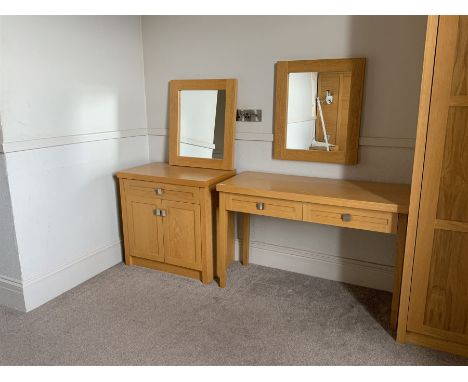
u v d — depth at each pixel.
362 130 2.60
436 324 2.06
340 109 2.59
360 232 2.75
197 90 3.02
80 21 2.66
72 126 2.68
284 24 2.68
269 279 2.90
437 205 1.92
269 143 2.89
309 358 2.05
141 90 3.23
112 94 2.96
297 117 2.73
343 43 2.54
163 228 2.87
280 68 2.70
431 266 2.00
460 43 1.74
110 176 3.03
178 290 2.73
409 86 2.42
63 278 2.70
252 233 3.12
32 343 2.17
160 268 3.01
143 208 2.91
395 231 2.14
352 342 2.17
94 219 2.93
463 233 1.90
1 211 2.39
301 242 2.96
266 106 2.84
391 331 2.27
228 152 2.94
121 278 2.90
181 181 2.68
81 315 2.44
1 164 2.30
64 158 2.63
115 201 3.10
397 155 2.54
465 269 1.94
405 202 2.12
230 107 2.89
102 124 2.91
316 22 2.58
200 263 2.80
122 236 3.20
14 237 2.38
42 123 2.47
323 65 2.58
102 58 2.85
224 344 2.16
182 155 3.13
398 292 2.22
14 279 2.47
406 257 2.04
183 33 3.01
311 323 2.35
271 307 2.52
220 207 2.61
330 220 2.29
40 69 2.43
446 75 1.79
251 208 2.51
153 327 2.31
